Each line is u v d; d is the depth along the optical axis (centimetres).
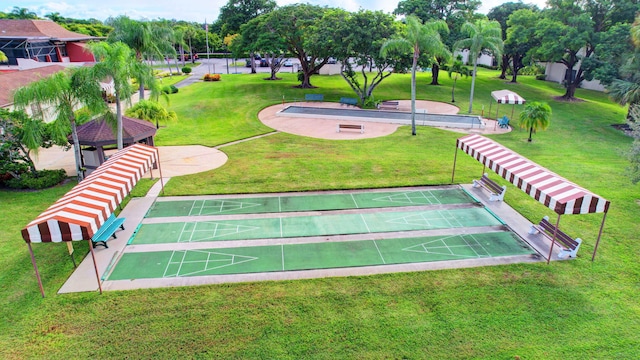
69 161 2466
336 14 4256
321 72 6544
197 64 8681
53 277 1262
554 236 1334
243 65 8350
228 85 5275
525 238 1529
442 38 4822
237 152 2652
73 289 1205
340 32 4006
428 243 1500
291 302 1153
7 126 1930
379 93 4922
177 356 955
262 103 4203
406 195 1950
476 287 1225
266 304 1144
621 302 1155
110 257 1383
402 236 1555
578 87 5684
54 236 1103
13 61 4962
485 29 3778
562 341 1009
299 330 1045
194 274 1295
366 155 2581
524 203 1847
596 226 1609
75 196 1244
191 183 2080
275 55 5100
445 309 1125
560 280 1259
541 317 1094
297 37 4791
